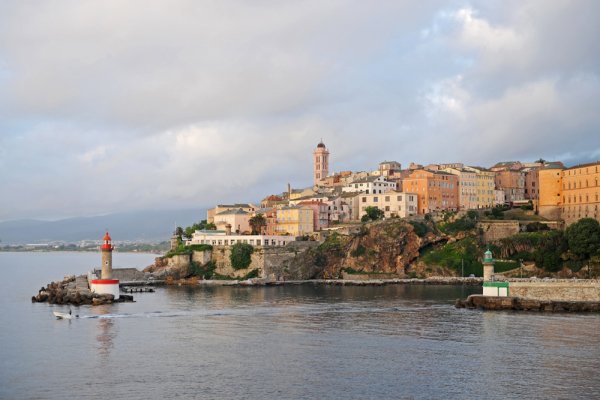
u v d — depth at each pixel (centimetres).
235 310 19412
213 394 10612
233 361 12656
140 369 12094
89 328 16162
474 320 17088
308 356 13025
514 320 17000
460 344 14025
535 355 12950
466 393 10606
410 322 16875
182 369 12081
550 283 19088
